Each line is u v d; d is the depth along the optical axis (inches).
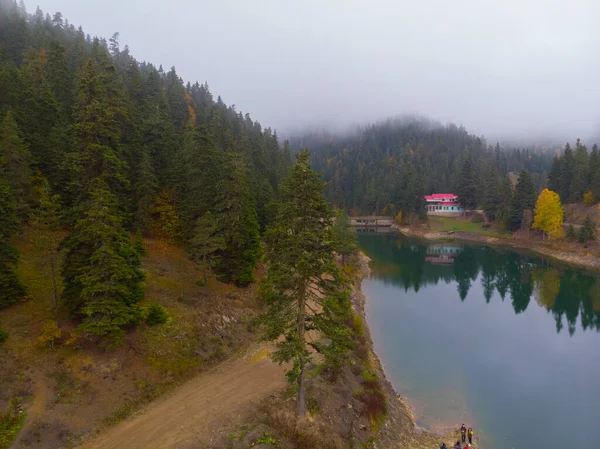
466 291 2497.5
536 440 1023.6
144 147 1691.7
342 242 770.8
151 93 3319.4
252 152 3297.2
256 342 1225.4
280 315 788.6
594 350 1608.0
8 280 948.0
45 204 896.3
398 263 3334.2
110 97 1615.4
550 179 4670.3
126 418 809.5
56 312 940.6
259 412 848.9
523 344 1665.8
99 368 876.6
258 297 1512.1
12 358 815.7
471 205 5275.6
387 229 5610.2
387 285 2623.0
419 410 1142.3
